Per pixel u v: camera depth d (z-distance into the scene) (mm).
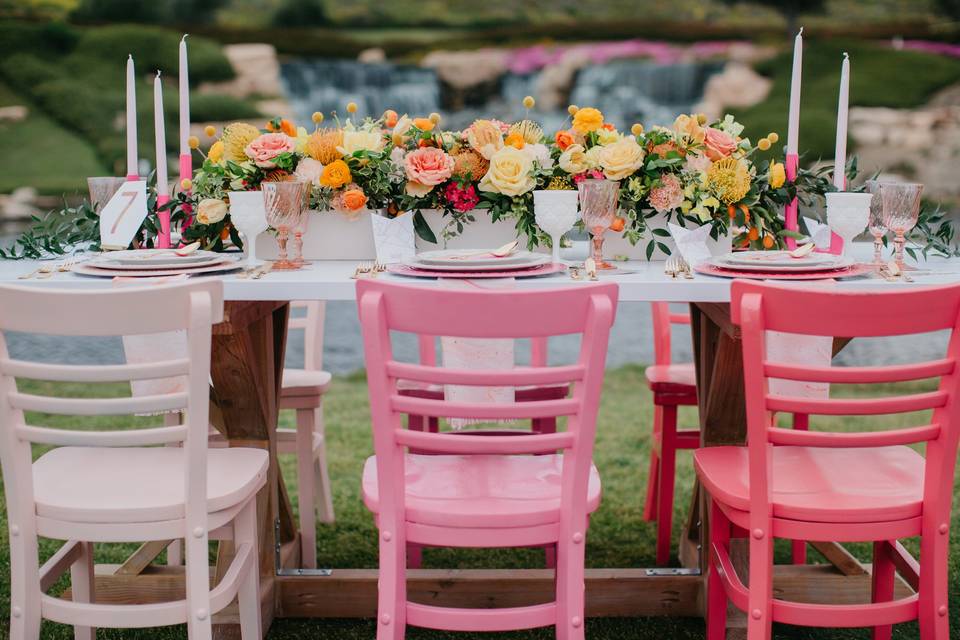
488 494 1467
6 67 16578
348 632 2014
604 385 4824
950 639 1986
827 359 1772
